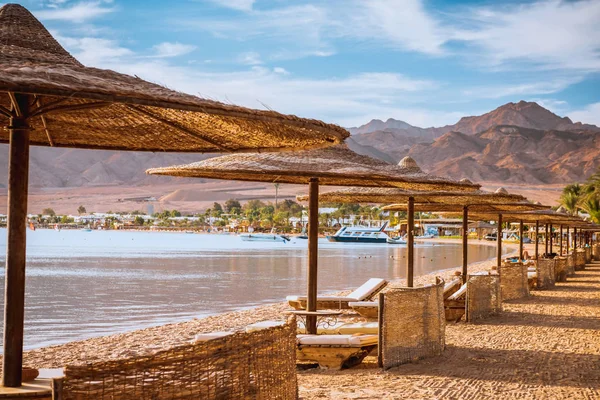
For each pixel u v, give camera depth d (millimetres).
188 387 4527
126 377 4121
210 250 71500
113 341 13133
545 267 21141
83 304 21344
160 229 195375
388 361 8672
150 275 34719
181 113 5441
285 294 24781
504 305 16047
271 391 5570
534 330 12000
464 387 7629
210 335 7297
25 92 3775
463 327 12359
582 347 10273
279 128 5570
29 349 13039
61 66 4320
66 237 119562
